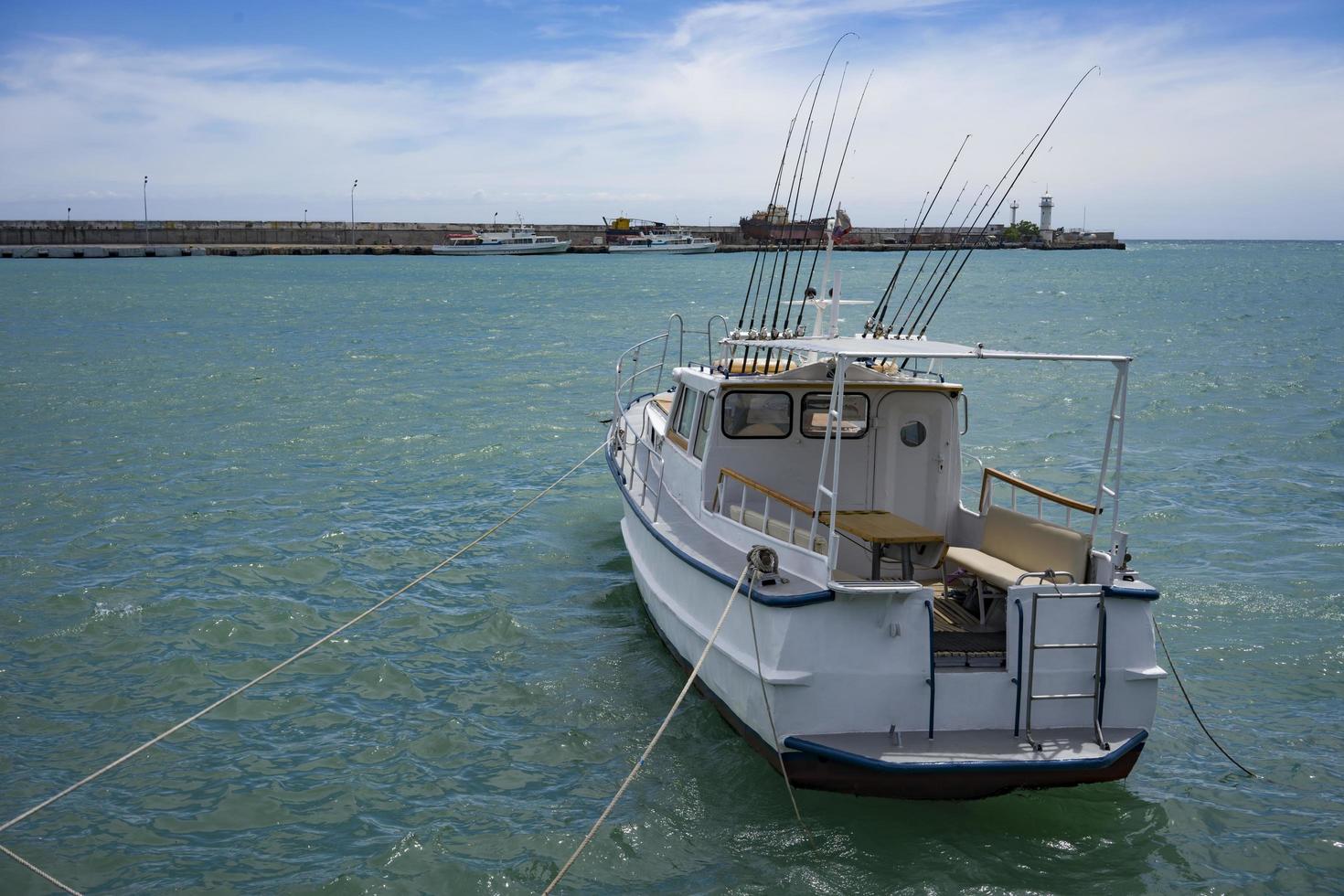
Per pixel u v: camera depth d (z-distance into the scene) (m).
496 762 7.98
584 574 12.18
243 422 21.02
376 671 9.49
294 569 12.10
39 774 7.69
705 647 8.26
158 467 17.03
